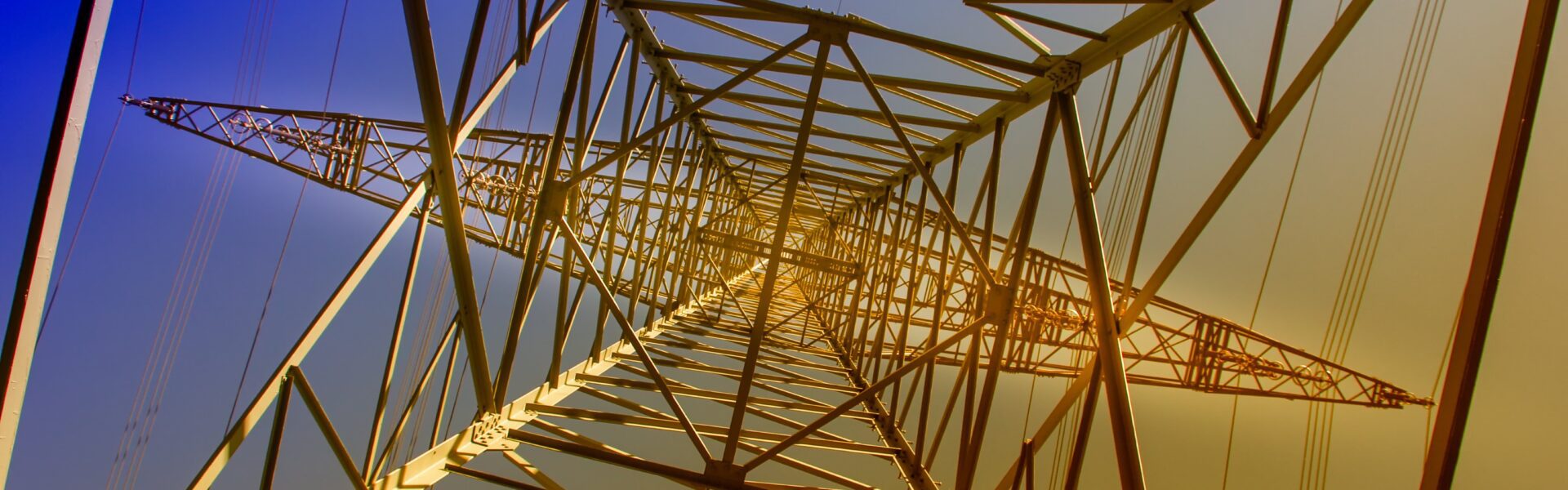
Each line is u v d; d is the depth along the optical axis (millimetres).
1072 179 7871
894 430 12750
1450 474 4195
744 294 30969
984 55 8359
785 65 10391
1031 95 9734
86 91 4566
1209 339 24422
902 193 16266
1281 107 6336
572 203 9422
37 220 4477
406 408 8203
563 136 8391
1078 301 23688
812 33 8156
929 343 12477
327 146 23891
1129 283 7504
